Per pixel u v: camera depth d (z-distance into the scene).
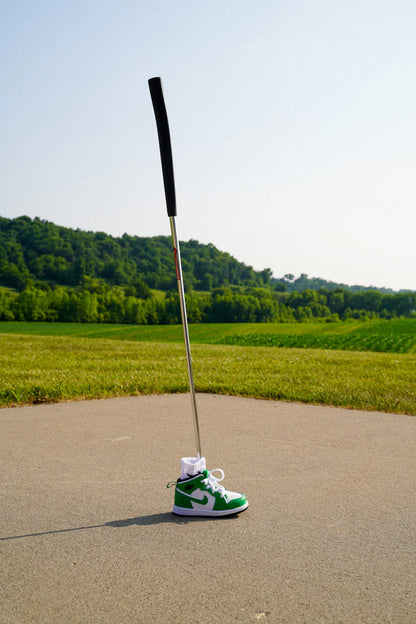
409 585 2.97
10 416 7.78
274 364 14.54
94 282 111.38
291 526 3.79
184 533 3.67
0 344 25.72
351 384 10.36
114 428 6.97
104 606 2.76
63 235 145.12
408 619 2.65
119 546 3.47
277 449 5.92
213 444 6.13
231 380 11.01
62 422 7.35
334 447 6.00
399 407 8.21
